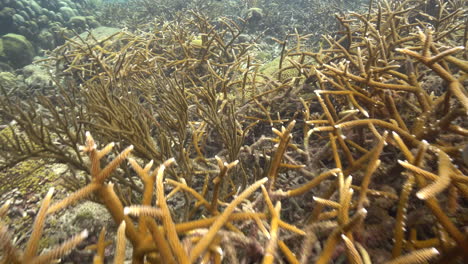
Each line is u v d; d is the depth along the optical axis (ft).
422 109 6.39
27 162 10.37
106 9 46.21
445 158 3.77
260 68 18.63
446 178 3.37
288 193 4.87
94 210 8.16
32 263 2.34
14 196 9.04
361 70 8.52
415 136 5.63
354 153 7.33
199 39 22.18
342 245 4.15
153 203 7.06
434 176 3.51
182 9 34.42
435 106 5.98
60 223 7.88
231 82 13.80
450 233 3.27
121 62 15.97
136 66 16.63
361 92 7.48
